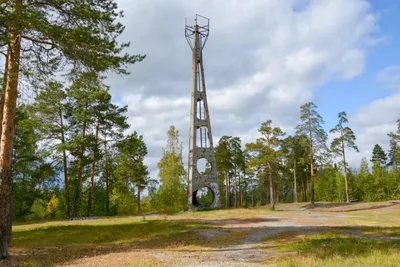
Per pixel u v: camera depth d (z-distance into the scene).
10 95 13.27
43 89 13.85
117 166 44.16
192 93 43.16
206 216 31.09
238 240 17.09
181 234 18.92
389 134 54.34
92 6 13.84
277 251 13.66
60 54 13.53
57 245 16.14
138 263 11.59
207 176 41.25
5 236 12.86
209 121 42.97
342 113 49.91
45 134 33.75
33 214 46.47
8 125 13.23
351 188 65.19
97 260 12.45
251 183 71.44
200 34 45.66
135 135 40.72
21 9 11.41
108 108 37.16
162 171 44.97
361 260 10.57
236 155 56.56
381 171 66.00
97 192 51.28
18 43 13.02
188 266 11.04
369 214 31.91
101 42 13.38
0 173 12.99
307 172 69.81
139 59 14.55
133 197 48.22
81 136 34.19
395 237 16.78
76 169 38.00
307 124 47.66
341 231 19.16
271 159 43.38
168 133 46.44
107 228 21.67
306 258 11.27
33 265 11.83
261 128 43.97
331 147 49.94
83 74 14.41
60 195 49.41
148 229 21.06
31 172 35.53
